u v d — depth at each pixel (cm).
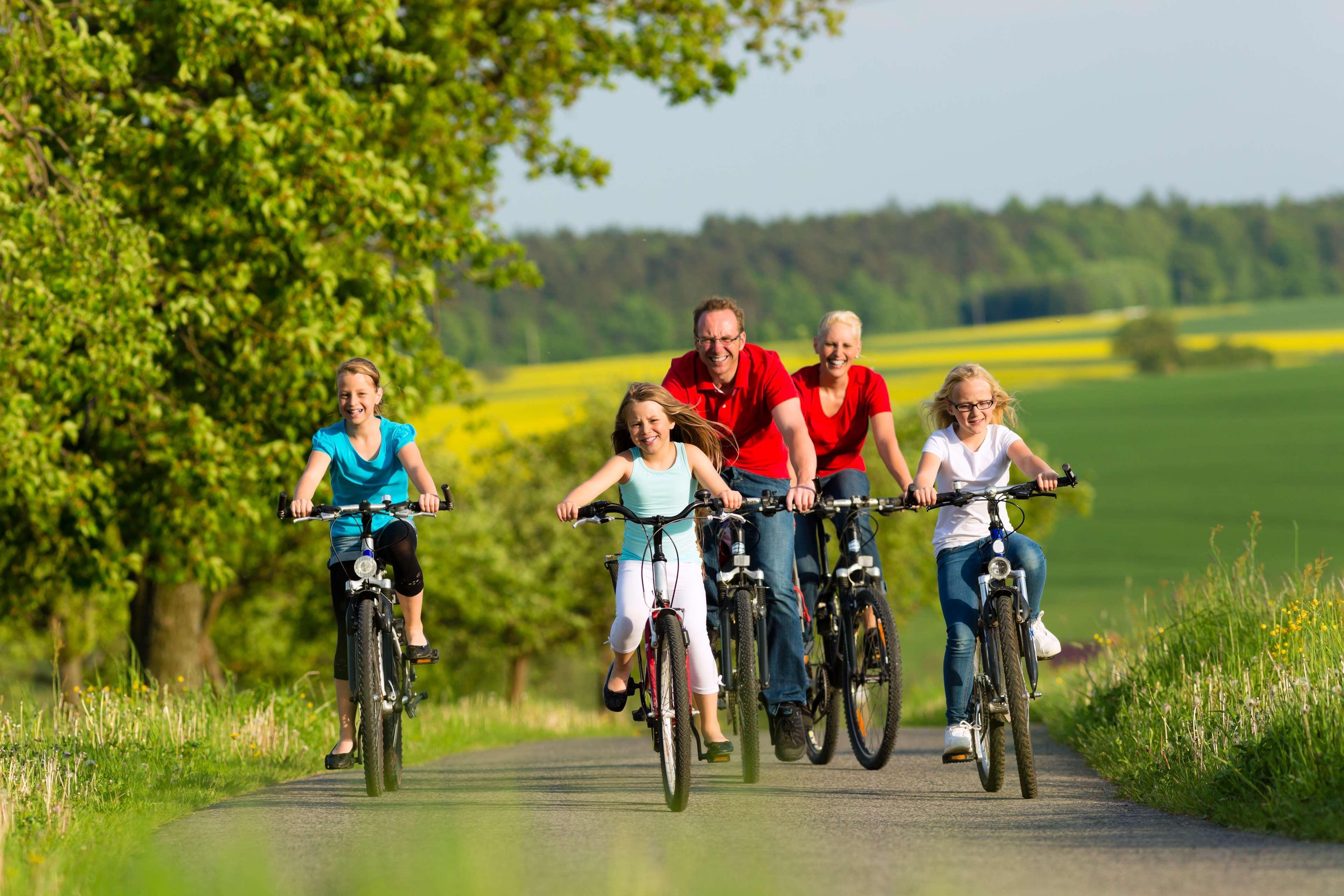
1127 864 1733
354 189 5331
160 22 5241
